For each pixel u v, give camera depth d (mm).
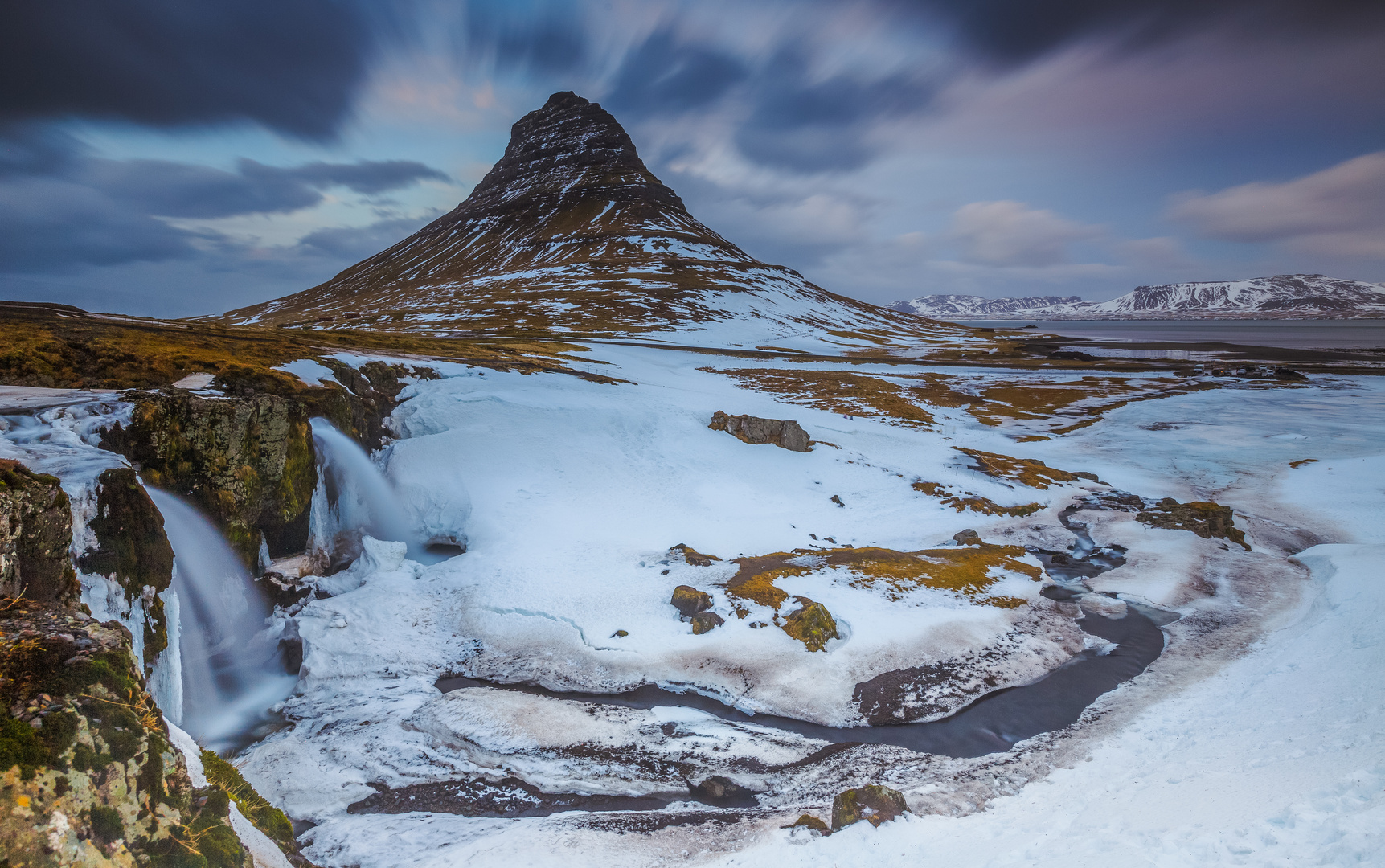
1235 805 11328
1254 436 64812
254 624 27453
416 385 52594
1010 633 26406
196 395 27656
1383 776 10453
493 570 30906
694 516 38969
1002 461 53750
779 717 21281
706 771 18500
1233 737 16875
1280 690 19703
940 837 13500
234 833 7652
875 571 30672
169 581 19781
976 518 41375
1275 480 50781
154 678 18531
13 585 11555
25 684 6316
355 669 24109
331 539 34812
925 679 23078
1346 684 18266
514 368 62062
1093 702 21891
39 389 27641
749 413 60250
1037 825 13070
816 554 33500
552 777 18172
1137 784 14859
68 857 5617
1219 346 186375
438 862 14469
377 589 29047
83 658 6824
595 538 34844
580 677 23453
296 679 24312
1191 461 56906
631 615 26906
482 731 20172
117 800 6262
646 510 39188
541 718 20875
